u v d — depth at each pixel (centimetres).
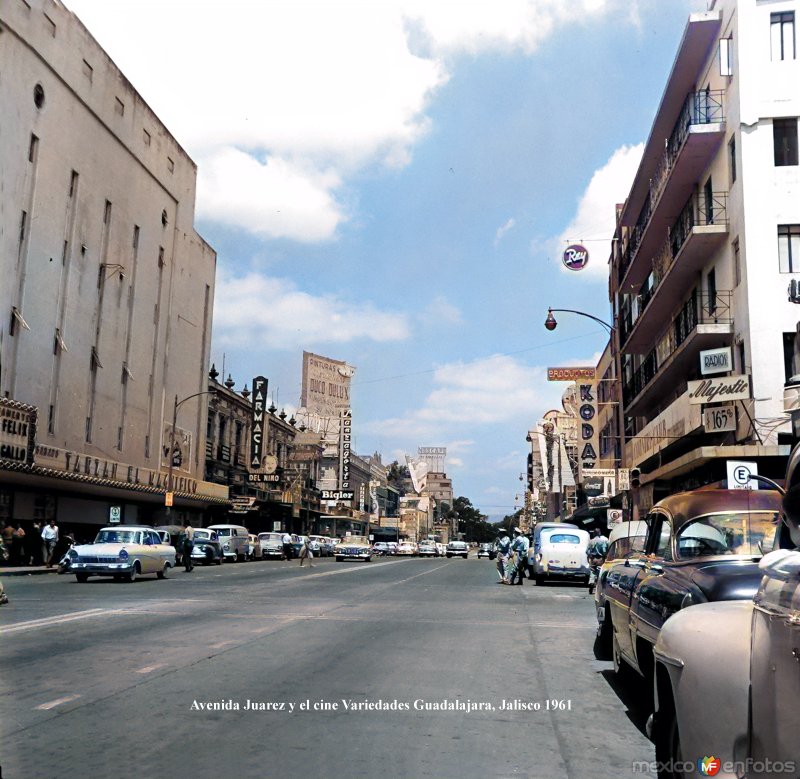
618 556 1041
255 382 6394
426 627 1323
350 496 8400
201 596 1872
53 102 3428
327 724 648
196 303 5203
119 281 4097
